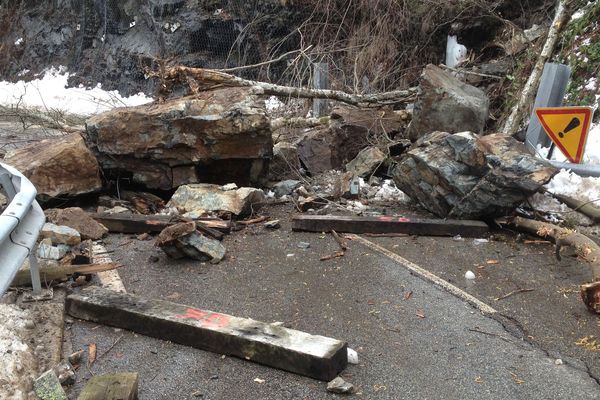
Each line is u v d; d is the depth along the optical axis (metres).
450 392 2.79
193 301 3.82
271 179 6.79
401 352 3.16
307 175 7.09
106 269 4.18
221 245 4.61
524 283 4.09
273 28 11.95
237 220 5.50
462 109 6.76
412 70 10.05
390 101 8.14
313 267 4.39
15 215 2.82
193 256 4.50
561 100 6.12
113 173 6.14
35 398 2.69
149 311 3.36
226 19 12.80
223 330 3.12
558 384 2.86
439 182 5.31
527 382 2.87
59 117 9.15
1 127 10.23
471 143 5.13
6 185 3.56
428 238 5.00
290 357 2.91
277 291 3.97
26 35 19.12
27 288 3.84
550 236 4.75
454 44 9.76
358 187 6.19
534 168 4.84
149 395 2.78
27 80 17.94
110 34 16.19
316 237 5.05
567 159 5.71
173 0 13.77
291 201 6.11
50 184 5.56
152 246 4.87
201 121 5.82
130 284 4.09
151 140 5.90
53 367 2.94
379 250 4.70
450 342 3.27
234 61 12.66
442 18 9.87
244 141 5.96
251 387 2.82
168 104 6.04
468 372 2.96
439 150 5.36
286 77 9.95
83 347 3.21
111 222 5.18
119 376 2.70
